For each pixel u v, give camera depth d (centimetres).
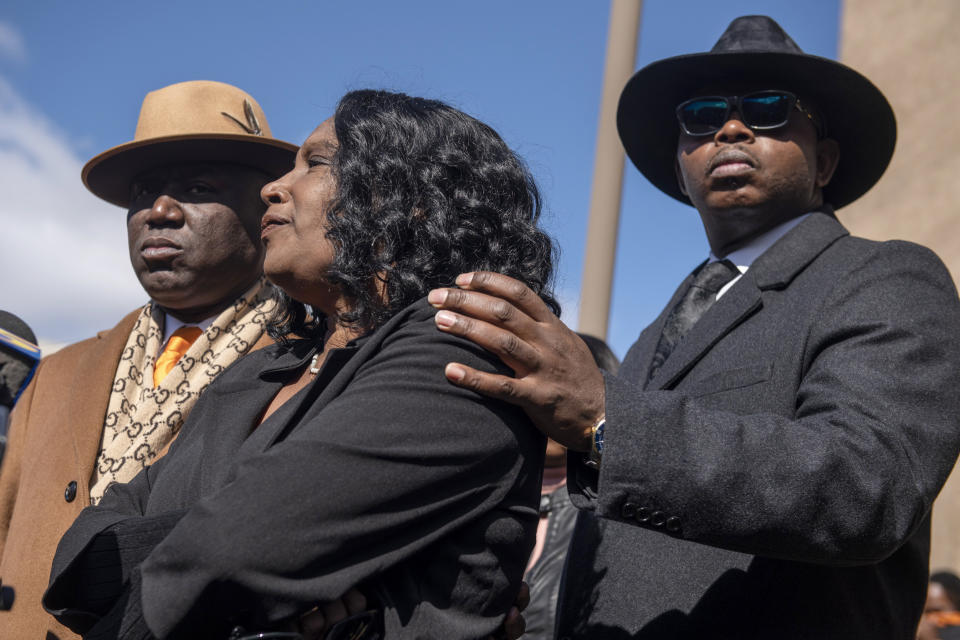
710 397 173
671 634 160
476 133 170
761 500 134
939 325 158
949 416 149
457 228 160
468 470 137
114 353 267
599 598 171
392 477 131
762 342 174
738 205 206
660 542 170
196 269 268
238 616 131
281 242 169
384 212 158
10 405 169
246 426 167
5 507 266
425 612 137
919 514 141
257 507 126
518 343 138
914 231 868
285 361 179
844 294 167
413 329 144
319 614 136
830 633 154
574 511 290
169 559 127
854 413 145
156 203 269
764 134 208
